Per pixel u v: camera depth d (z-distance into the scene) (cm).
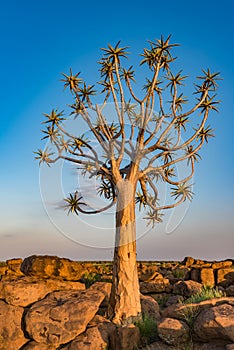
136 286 1279
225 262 1994
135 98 1386
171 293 1725
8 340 1086
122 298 1256
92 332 1085
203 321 991
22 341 1093
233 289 1617
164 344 1030
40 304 1144
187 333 1023
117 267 1284
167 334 1027
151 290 1733
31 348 1054
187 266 2345
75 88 1388
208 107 1444
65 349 1045
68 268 1512
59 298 1184
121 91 1346
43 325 1081
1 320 1112
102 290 1442
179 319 1098
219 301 1105
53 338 1062
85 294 1205
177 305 1134
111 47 1342
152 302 1404
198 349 987
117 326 1149
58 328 1075
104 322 1153
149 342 1063
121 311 1246
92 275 1962
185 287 1653
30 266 1466
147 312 1341
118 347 1032
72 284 1427
